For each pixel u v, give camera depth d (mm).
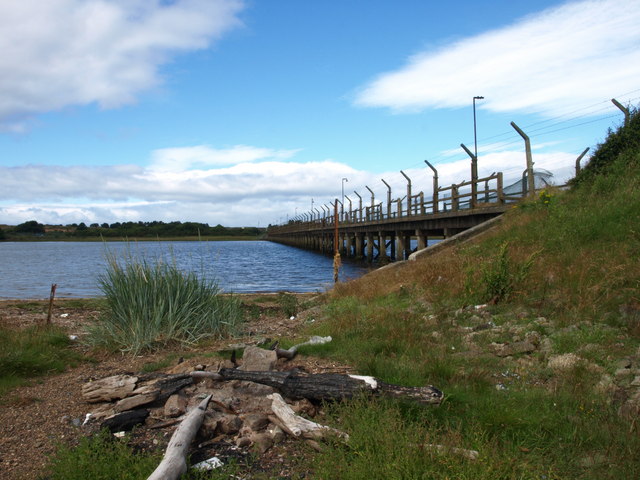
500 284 8438
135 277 8367
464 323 7742
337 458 3443
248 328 9828
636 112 14469
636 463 3393
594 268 8195
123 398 4859
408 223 27703
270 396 4535
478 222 18703
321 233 58688
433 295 9664
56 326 9406
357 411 4016
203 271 9391
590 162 14469
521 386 5012
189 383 4922
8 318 11375
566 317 6910
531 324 6957
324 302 13016
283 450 3869
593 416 4168
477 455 3330
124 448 3648
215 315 8773
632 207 10258
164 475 3191
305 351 6762
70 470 3365
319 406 4664
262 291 22062
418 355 6215
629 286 7328
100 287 8586
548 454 3623
